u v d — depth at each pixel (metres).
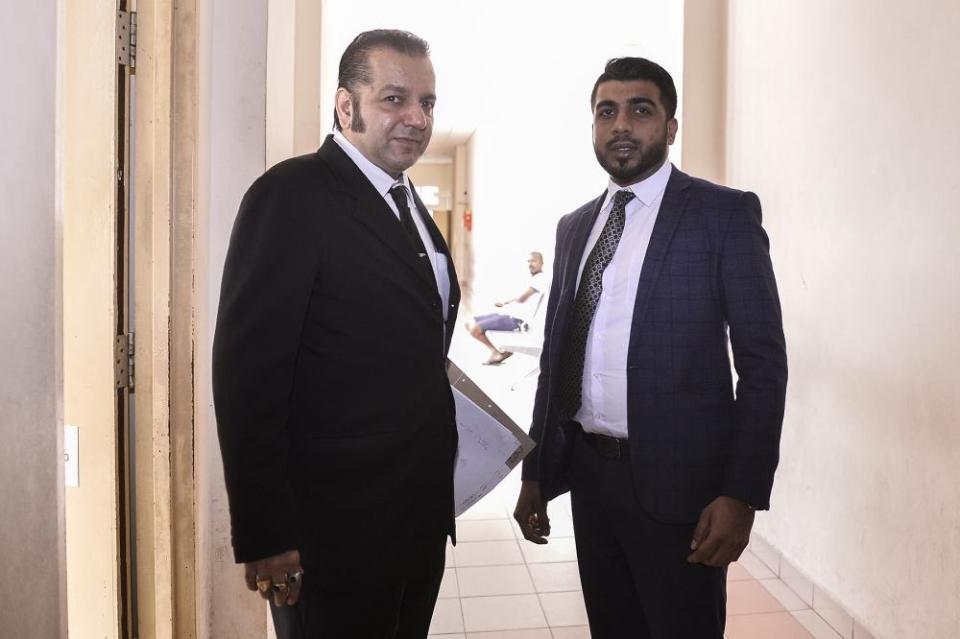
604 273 1.57
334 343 1.22
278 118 1.99
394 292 1.25
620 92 1.53
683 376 1.46
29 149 0.91
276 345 1.14
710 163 3.01
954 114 1.78
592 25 5.00
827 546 2.39
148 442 1.68
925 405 1.91
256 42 1.82
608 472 1.56
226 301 1.15
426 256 1.36
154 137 1.63
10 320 0.89
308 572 1.23
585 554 1.66
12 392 0.90
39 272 0.94
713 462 1.46
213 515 1.89
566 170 6.21
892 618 2.06
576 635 2.48
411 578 1.33
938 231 1.85
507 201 9.28
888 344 2.07
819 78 2.40
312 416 1.23
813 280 2.47
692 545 1.44
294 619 1.29
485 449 1.55
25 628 0.92
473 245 13.08
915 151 1.94
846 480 2.28
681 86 2.98
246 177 1.83
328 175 1.25
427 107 1.34
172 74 1.63
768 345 1.41
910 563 1.98
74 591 1.66
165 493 1.69
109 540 1.65
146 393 1.68
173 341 1.68
